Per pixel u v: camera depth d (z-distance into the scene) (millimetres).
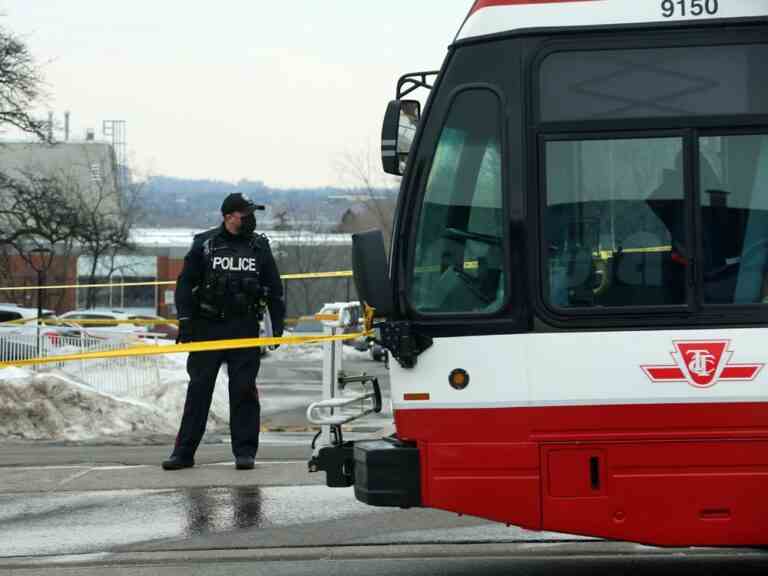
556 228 15977
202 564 18094
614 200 15945
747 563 18500
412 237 16203
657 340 15742
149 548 18969
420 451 16031
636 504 15672
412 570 17766
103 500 22422
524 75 16094
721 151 15969
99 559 18297
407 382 16078
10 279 123438
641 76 16047
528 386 15812
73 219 117438
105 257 149750
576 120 16047
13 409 32875
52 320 42562
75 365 36094
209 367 25266
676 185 15938
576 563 18438
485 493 15859
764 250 15805
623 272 15867
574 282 15891
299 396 51406
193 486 23547
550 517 15734
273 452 28562
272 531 20000
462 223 16141
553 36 16125
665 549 19359
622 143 16016
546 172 16016
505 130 16078
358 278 15781
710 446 15648
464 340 15953
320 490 23125
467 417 15922
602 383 15734
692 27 16078
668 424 15688
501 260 16016
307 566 17969
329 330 24984
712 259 15828
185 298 25031
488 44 16234
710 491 15617
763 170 15898
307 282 160250
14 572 17672
